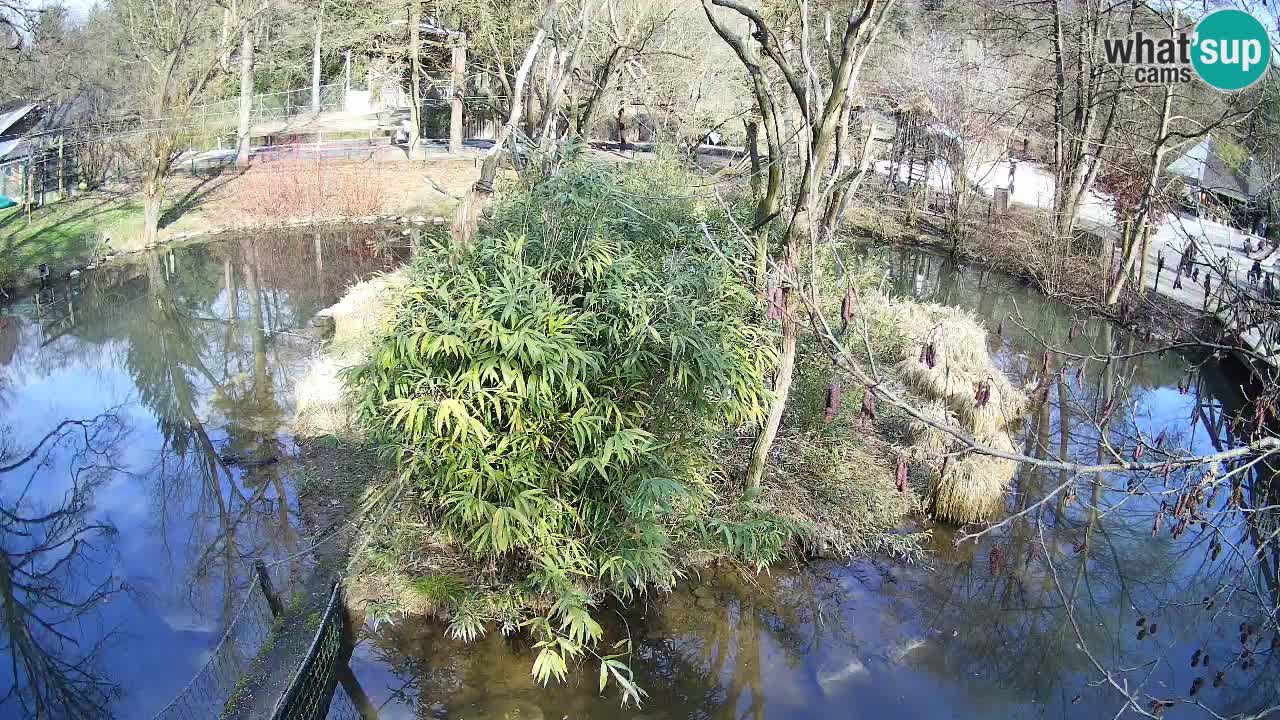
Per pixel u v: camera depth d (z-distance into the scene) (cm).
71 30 2677
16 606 789
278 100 3466
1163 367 1347
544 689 655
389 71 3127
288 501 914
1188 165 1766
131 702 667
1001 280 1873
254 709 565
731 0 730
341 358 1173
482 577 718
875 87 2253
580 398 674
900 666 697
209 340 1513
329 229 2373
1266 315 846
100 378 1362
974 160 2244
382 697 646
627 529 707
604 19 1762
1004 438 928
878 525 852
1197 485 482
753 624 736
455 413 627
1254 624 727
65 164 2473
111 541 885
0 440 1142
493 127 3569
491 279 686
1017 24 2028
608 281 671
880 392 417
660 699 654
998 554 771
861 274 1171
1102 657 710
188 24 2102
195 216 2358
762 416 800
